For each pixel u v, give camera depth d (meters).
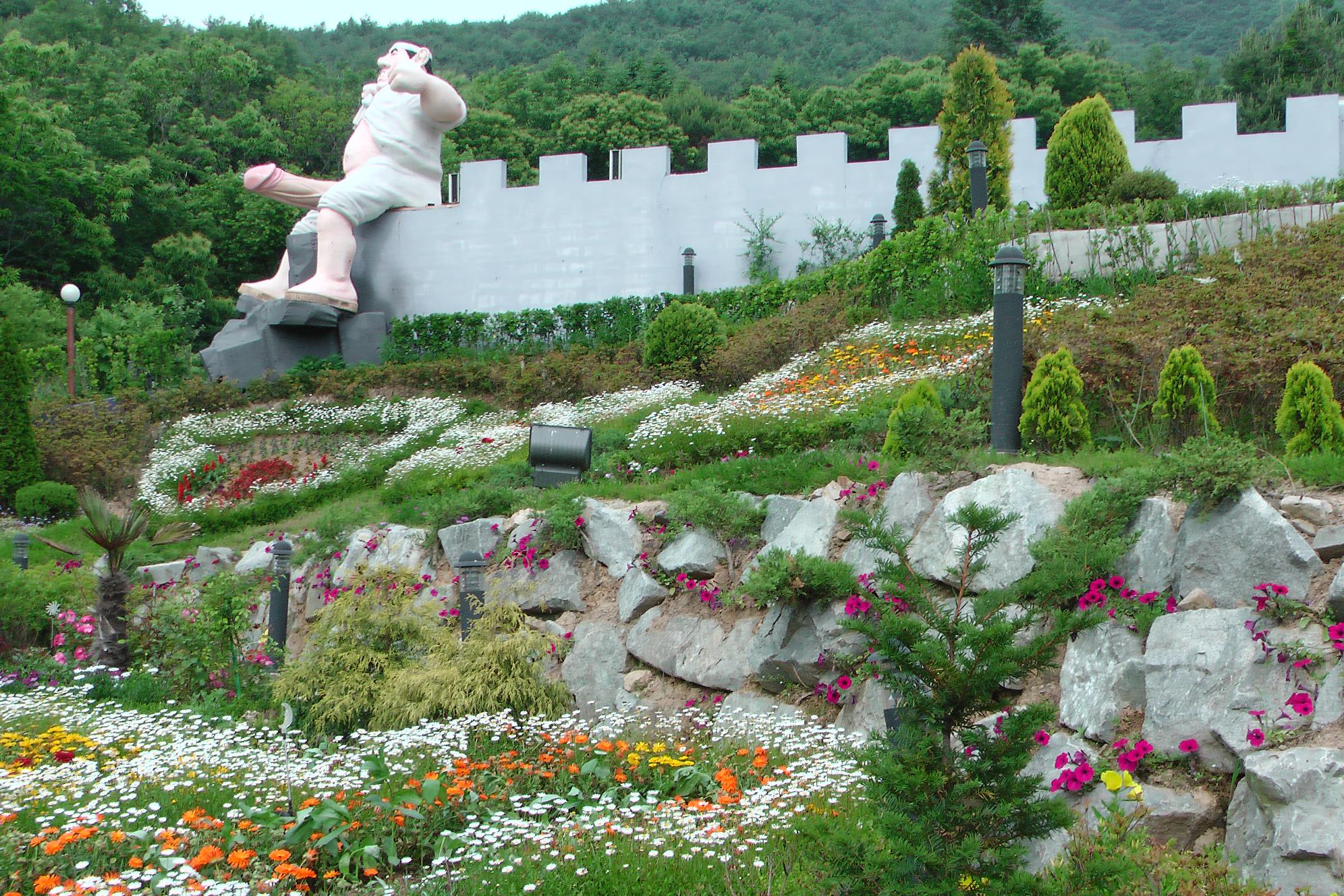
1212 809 5.39
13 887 5.30
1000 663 4.28
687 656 8.79
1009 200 20.00
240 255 43.28
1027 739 4.22
